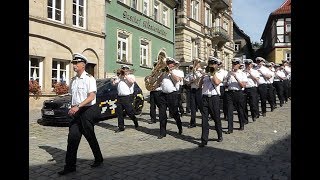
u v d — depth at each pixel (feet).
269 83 45.27
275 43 144.97
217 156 21.57
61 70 55.83
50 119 33.88
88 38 59.98
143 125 35.42
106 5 64.69
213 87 25.04
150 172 18.03
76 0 58.18
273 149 23.54
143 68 78.95
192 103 33.71
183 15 99.19
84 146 24.93
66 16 55.62
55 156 21.80
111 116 39.60
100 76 62.75
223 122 37.40
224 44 132.05
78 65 18.22
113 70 66.85
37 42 50.49
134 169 18.63
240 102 31.14
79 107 17.37
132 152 22.84
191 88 33.78
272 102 45.80
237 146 24.61
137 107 43.86
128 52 73.26
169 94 28.30
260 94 41.01
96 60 62.23
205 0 114.93
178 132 30.81
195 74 33.65
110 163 19.92
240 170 18.29
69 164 17.83
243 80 30.45
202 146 24.39
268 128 32.73
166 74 28.45
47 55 52.08
